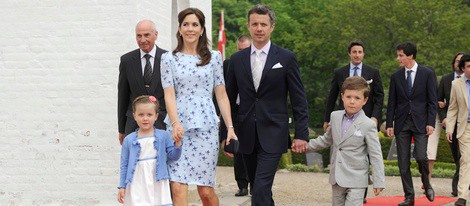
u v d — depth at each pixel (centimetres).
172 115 582
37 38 851
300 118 630
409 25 3114
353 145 620
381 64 3091
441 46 3077
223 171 1523
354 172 618
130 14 827
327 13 3450
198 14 602
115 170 835
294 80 634
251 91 635
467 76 929
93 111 838
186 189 588
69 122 845
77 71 842
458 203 897
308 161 1727
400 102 913
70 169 845
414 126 901
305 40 3566
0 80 859
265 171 618
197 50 607
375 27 3127
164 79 599
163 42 906
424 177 918
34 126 853
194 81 596
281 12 3844
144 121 581
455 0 3225
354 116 626
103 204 837
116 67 833
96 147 838
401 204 897
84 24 838
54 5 846
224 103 615
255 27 630
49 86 848
